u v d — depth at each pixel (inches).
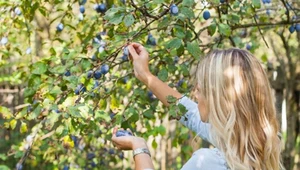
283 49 210.2
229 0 117.4
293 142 201.0
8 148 233.0
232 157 72.0
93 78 110.3
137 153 77.6
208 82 75.6
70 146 106.5
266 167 74.0
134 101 117.1
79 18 131.9
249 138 73.2
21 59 204.1
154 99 125.5
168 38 134.6
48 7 188.5
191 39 113.7
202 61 77.9
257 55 205.6
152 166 76.7
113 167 197.3
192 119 93.3
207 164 72.3
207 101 75.7
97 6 118.8
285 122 219.1
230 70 74.9
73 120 101.7
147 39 115.8
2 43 131.4
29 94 107.9
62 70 106.5
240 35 155.9
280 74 201.5
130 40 104.3
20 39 186.1
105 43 106.9
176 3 103.6
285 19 144.0
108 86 133.6
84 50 116.9
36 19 208.1
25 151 123.8
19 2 121.6
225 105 74.0
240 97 74.0
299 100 205.2
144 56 96.3
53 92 103.7
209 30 107.6
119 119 110.2
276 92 201.8
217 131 73.8
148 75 96.0
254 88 74.5
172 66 110.0
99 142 156.9
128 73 115.6
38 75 107.7
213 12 163.8
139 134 135.4
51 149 140.6
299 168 212.7
